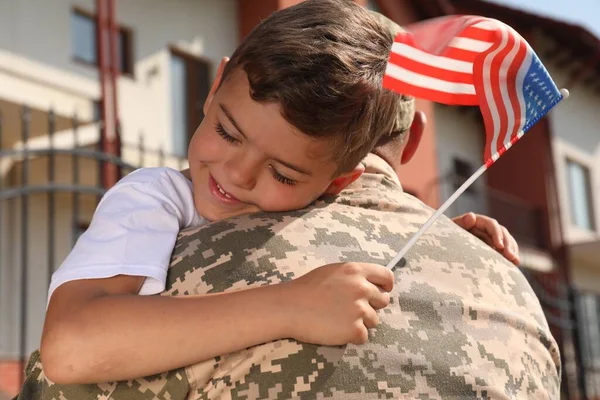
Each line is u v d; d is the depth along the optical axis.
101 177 5.83
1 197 4.81
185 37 11.08
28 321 9.29
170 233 1.43
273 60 1.43
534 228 16.50
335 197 1.52
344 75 1.47
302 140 1.44
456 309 1.40
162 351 1.25
